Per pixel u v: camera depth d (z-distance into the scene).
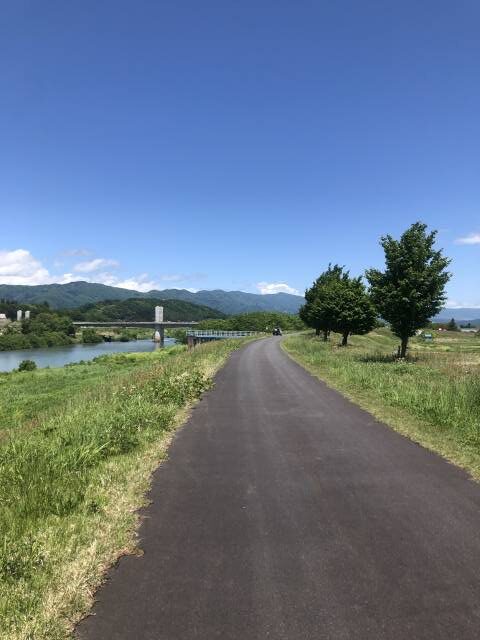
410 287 25.92
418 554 4.38
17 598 3.67
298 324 129.12
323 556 4.37
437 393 12.08
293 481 6.51
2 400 23.45
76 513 5.28
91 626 3.40
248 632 3.31
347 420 10.52
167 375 16.61
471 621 3.40
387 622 3.40
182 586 3.89
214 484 6.42
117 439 8.21
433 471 6.82
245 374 20.48
